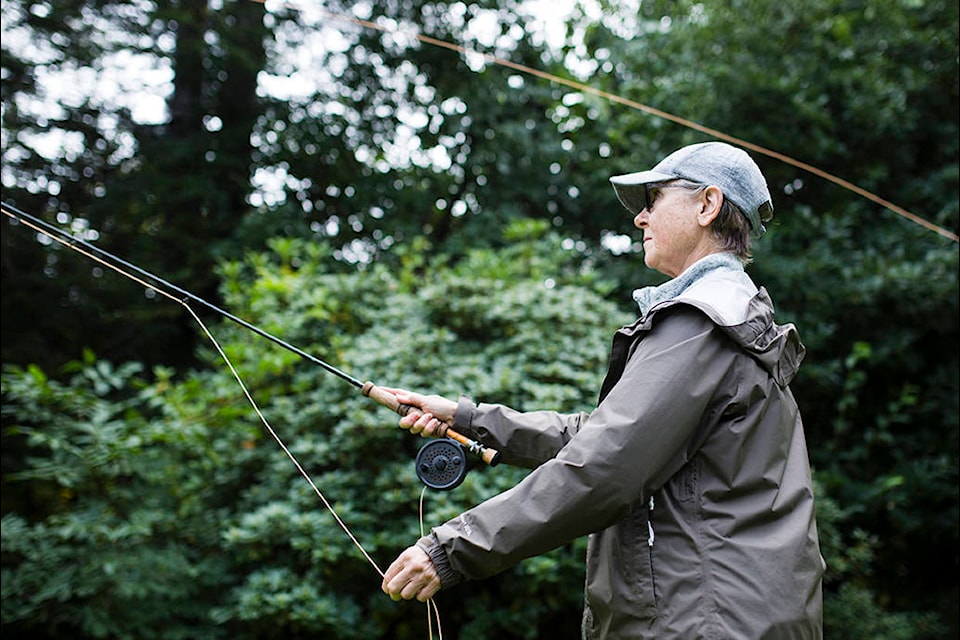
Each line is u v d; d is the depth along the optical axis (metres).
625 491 1.50
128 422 4.35
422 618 4.16
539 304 4.42
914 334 5.26
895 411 5.04
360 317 4.69
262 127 7.12
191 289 6.61
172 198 6.79
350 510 3.95
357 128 7.19
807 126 5.56
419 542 1.57
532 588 3.83
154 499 4.31
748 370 1.58
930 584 5.31
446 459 1.86
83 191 6.91
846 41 5.50
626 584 1.57
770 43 5.56
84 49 6.80
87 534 4.05
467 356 4.28
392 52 7.16
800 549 1.54
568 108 6.70
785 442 1.61
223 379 4.40
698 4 6.01
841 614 4.42
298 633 4.03
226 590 4.21
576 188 6.73
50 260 6.44
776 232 5.44
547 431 1.97
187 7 7.15
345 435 4.07
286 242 5.12
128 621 4.04
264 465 4.32
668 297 1.74
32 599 4.00
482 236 6.29
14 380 4.27
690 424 1.53
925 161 5.78
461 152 7.05
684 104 5.63
